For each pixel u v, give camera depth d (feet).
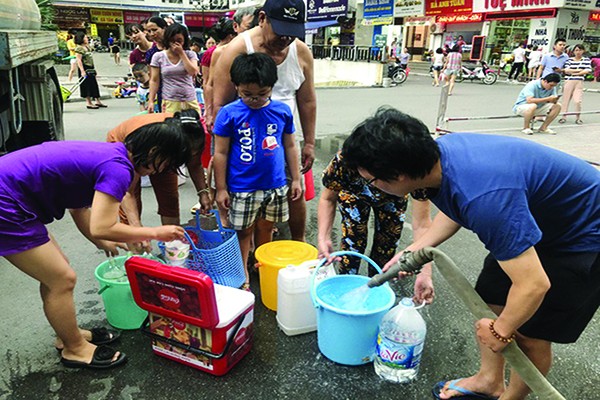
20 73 13.61
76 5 114.01
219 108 9.45
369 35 69.56
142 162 6.35
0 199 5.59
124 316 7.84
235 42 8.98
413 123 4.35
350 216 8.40
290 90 9.59
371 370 7.21
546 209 4.80
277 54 9.05
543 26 63.98
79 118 26.91
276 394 6.67
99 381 6.81
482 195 4.29
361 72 54.75
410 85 53.93
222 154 8.50
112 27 127.75
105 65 71.36
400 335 6.53
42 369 7.01
